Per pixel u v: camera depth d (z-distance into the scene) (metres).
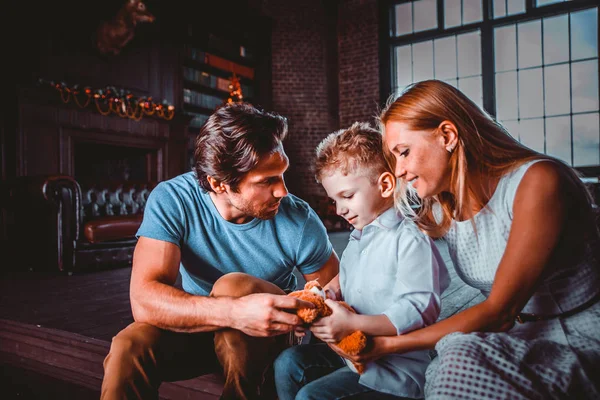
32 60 5.48
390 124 1.01
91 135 5.93
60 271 4.26
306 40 8.74
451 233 1.08
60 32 5.76
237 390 1.14
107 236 4.48
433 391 0.80
